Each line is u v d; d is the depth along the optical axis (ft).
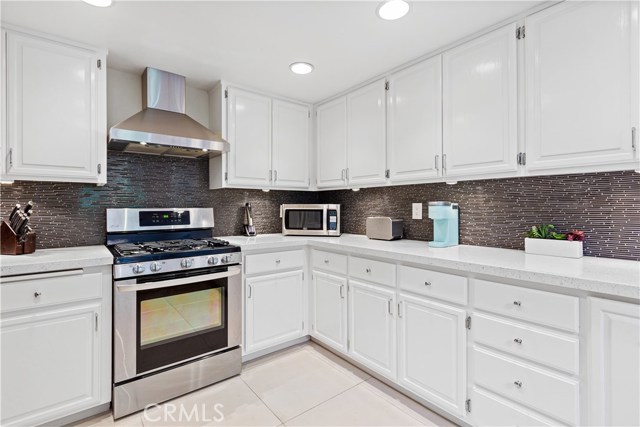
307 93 8.95
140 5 5.03
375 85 7.84
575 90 4.68
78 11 5.17
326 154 9.36
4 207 6.24
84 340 5.47
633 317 3.58
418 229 8.09
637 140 4.16
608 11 4.37
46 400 5.13
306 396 6.35
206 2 4.98
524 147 5.25
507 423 4.64
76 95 6.11
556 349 4.15
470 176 6.06
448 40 6.14
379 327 6.63
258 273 7.62
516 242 6.31
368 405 6.05
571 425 4.03
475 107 5.87
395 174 7.38
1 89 5.41
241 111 8.36
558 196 5.75
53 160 5.89
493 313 4.81
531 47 5.13
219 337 6.89
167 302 6.26
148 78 7.34
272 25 5.64
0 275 4.75
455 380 5.29
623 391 3.66
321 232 9.06
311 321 8.54
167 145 6.79
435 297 5.59
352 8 5.16
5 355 4.82
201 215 8.55
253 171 8.57
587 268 4.44
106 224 7.21
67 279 5.30
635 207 4.98
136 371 5.88
